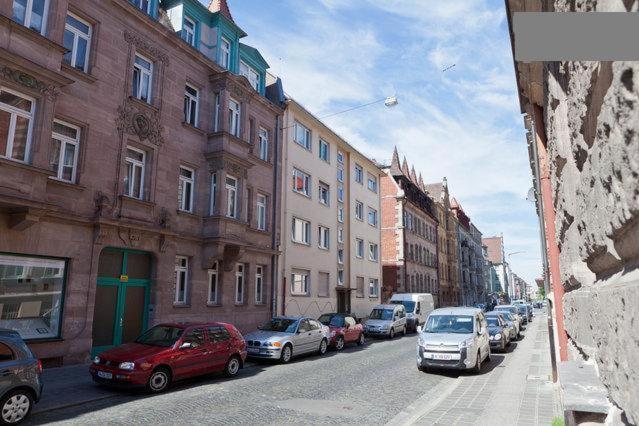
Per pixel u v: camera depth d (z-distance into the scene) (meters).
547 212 7.56
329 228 29.11
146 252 15.81
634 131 1.25
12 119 11.76
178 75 17.61
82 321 13.34
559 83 3.32
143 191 15.97
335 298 29.19
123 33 15.36
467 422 7.73
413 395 10.59
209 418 8.26
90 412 8.56
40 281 12.52
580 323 3.32
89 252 13.71
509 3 4.38
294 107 25.55
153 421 8.00
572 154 2.91
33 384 7.67
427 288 50.28
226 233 18.31
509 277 123.62
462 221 73.88
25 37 11.95
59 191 13.02
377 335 24.98
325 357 17.27
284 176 24.52
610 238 1.80
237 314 19.83
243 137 20.20
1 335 7.63
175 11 18.64
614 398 1.78
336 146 31.11
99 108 14.33
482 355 14.33
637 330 1.33
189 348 11.22
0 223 11.54
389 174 44.84
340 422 8.16
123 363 9.98
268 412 8.77
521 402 9.14
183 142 17.61
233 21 21.11
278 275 23.25
